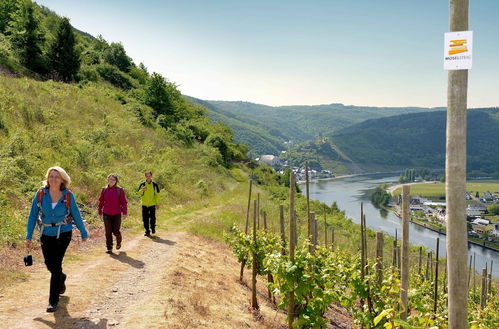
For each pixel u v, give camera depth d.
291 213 5.80
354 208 132.50
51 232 5.01
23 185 12.19
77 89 32.75
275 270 5.96
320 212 46.03
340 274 8.24
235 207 23.05
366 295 7.43
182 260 9.21
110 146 23.33
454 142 2.92
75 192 13.91
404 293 4.43
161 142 32.75
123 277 7.12
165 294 6.30
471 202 176.50
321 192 176.75
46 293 5.81
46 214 5.00
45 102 23.33
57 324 4.64
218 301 7.09
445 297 11.86
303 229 22.20
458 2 2.92
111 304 5.64
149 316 5.26
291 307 6.00
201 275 8.56
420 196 184.88
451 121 2.93
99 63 55.56
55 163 15.48
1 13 40.22
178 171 27.58
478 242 95.44
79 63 41.19
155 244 10.63
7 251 7.69
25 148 15.12
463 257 2.89
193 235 13.20
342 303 7.69
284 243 8.66
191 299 6.44
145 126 35.00
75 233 10.30
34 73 34.38
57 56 38.91
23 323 4.53
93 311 5.24
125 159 23.02
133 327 4.86
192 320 5.55
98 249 9.34
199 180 28.44
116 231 9.15
